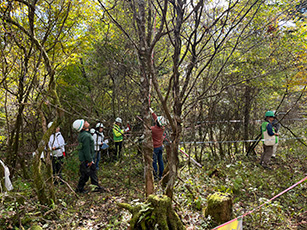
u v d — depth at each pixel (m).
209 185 5.46
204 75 5.43
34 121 6.62
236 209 4.45
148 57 2.74
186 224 3.69
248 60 6.14
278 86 7.09
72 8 5.78
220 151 7.83
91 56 7.95
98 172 7.11
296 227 4.02
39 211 3.91
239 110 8.06
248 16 4.96
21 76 5.02
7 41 4.49
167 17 4.69
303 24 5.98
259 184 5.73
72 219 3.89
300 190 5.41
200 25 3.92
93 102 7.77
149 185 4.02
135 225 3.03
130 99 7.82
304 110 9.80
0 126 7.51
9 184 4.32
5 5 4.63
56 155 5.84
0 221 3.49
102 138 7.37
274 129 8.37
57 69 6.95
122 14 4.41
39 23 5.65
